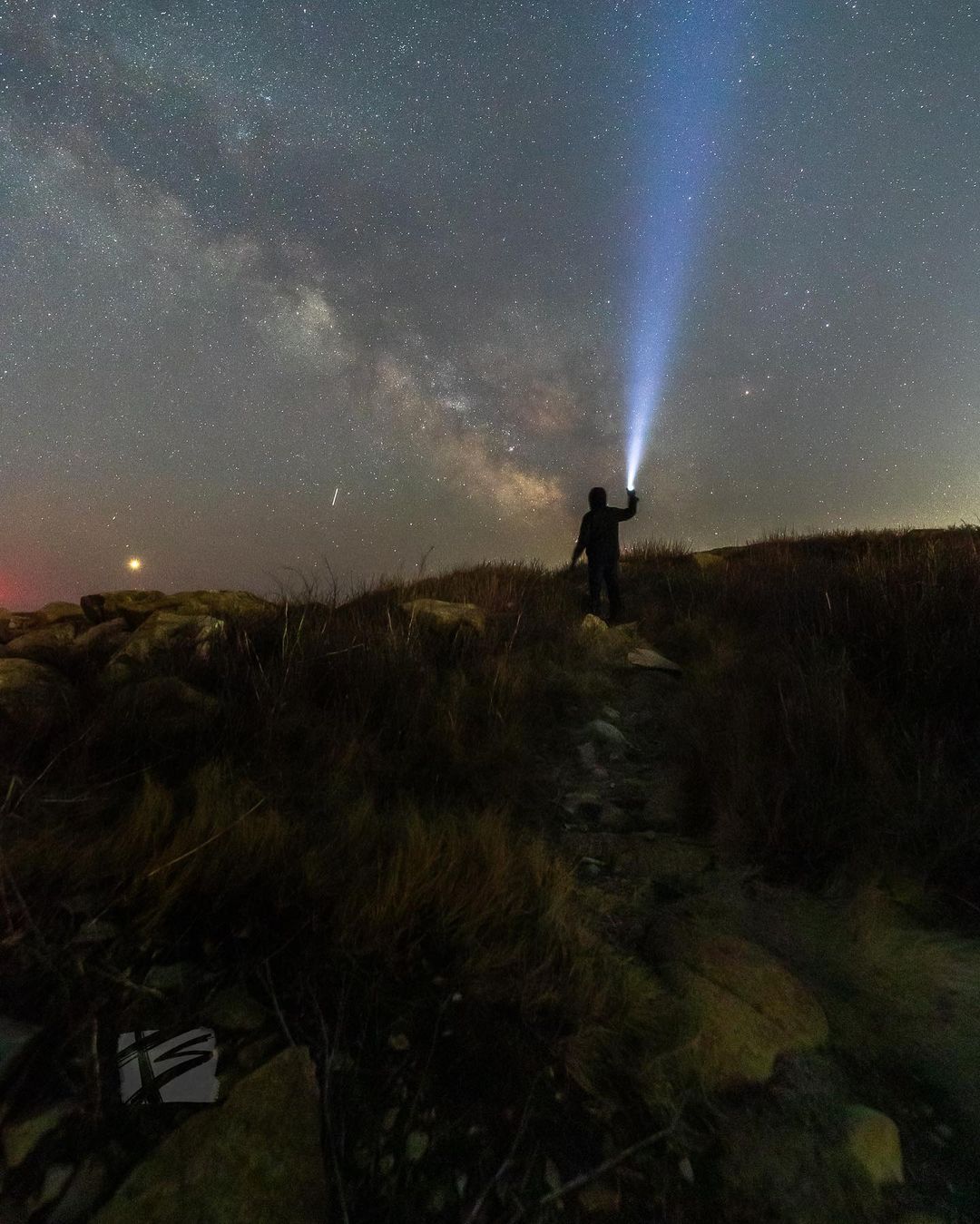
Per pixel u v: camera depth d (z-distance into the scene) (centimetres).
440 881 194
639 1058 156
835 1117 144
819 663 348
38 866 186
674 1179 133
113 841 202
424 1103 143
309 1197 122
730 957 183
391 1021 160
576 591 780
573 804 299
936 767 252
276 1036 153
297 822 228
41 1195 118
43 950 163
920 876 220
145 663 343
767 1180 133
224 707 299
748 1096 149
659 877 236
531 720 378
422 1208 125
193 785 241
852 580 489
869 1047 165
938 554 503
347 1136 135
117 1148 126
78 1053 142
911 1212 129
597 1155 136
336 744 292
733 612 577
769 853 241
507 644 464
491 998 167
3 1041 135
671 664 496
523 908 197
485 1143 137
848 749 273
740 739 292
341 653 374
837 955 194
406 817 238
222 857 192
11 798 220
